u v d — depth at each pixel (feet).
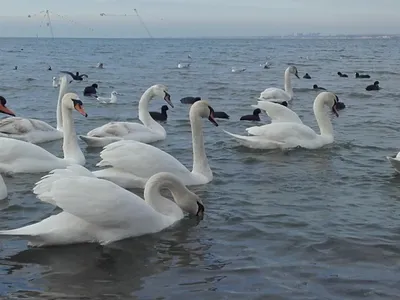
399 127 68.90
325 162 49.73
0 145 43.16
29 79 144.05
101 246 29.43
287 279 25.80
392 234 31.35
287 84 111.55
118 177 39.29
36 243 29.17
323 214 34.83
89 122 73.15
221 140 59.67
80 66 215.72
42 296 24.20
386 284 25.34
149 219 31.04
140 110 62.90
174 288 25.08
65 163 45.16
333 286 25.12
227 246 29.71
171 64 230.68
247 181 42.96
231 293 24.50
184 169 41.16
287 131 55.06
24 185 40.42
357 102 98.37
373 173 45.47
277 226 32.60
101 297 24.21
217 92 116.67
